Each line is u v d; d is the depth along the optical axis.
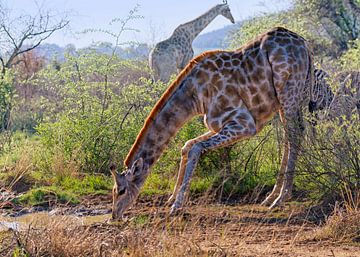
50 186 13.33
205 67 11.23
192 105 11.26
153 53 24.30
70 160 14.66
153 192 12.48
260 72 11.16
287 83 11.19
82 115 15.46
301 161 11.18
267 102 11.27
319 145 11.05
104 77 17.23
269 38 11.27
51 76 16.75
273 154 13.14
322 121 11.38
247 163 12.49
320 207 10.77
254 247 8.74
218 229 9.66
